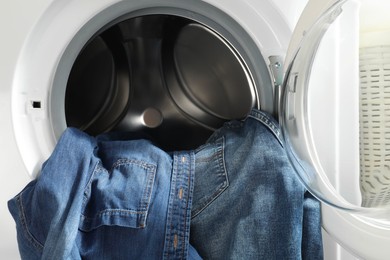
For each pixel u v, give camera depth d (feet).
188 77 2.79
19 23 2.04
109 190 2.11
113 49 2.64
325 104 2.17
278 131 2.20
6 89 2.14
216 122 2.79
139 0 2.16
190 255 2.09
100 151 2.36
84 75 2.60
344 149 2.19
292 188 2.10
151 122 2.83
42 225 2.10
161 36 2.65
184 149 2.84
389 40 2.11
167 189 2.15
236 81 2.58
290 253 2.07
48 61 2.17
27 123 2.23
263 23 2.16
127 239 2.09
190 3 2.19
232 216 2.13
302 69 1.97
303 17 1.83
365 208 2.06
